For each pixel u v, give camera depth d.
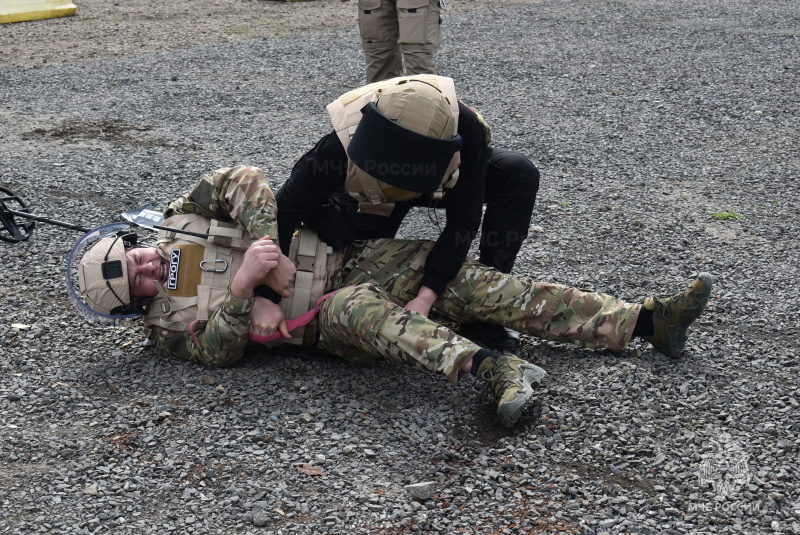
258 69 9.62
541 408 3.27
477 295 3.55
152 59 10.02
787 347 3.80
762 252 4.95
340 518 2.68
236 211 3.39
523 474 2.92
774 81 9.25
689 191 6.02
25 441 3.02
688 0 15.02
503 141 7.12
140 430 3.10
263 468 2.91
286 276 3.33
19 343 3.71
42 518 2.64
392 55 7.43
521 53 10.66
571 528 2.66
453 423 3.21
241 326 3.28
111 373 3.49
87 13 13.18
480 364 3.15
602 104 8.36
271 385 3.40
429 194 3.26
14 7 12.41
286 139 7.05
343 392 3.39
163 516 2.68
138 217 3.59
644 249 4.96
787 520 2.70
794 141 7.22
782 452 3.03
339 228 3.44
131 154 6.57
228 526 2.64
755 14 13.58
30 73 9.24
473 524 2.68
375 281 3.51
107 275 3.37
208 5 14.12
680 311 3.50
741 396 3.38
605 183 6.15
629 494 2.83
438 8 6.95
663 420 3.23
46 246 4.79
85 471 2.87
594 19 13.16
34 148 6.67
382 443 3.07
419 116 2.95
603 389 3.40
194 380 3.43
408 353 3.16
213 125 7.43
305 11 13.74
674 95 8.70
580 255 4.86
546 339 3.61
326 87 8.88
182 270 3.42
